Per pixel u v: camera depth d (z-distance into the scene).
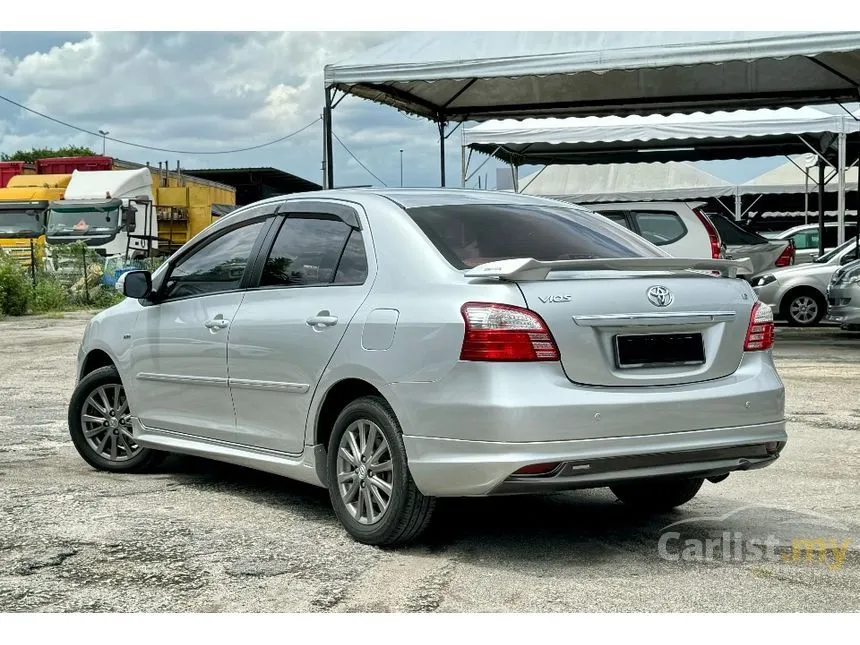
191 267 6.14
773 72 18.59
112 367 6.58
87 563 4.54
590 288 4.45
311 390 5.07
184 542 4.88
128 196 27.44
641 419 4.38
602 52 13.54
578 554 4.71
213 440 5.84
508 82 19.16
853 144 23.06
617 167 32.09
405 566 4.51
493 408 4.24
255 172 52.16
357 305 4.89
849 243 18.52
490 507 5.67
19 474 6.50
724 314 4.70
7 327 20.25
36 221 26.98
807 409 8.92
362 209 5.22
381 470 4.73
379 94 18.02
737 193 31.66
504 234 5.02
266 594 4.13
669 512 5.54
